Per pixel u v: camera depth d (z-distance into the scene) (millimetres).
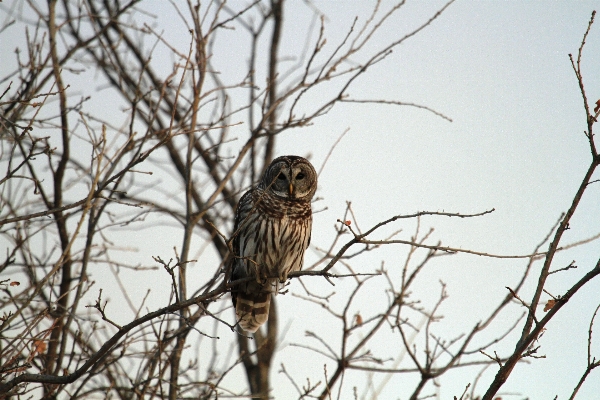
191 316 11719
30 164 12633
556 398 8672
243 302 14242
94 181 9602
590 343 8727
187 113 12727
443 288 12727
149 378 11266
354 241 9570
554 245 9352
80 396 11008
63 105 13047
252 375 18438
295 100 13844
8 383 9383
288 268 14172
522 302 9172
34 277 12086
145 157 10367
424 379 12258
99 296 9461
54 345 12203
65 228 13258
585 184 9484
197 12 12984
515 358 8930
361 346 12703
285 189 14156
